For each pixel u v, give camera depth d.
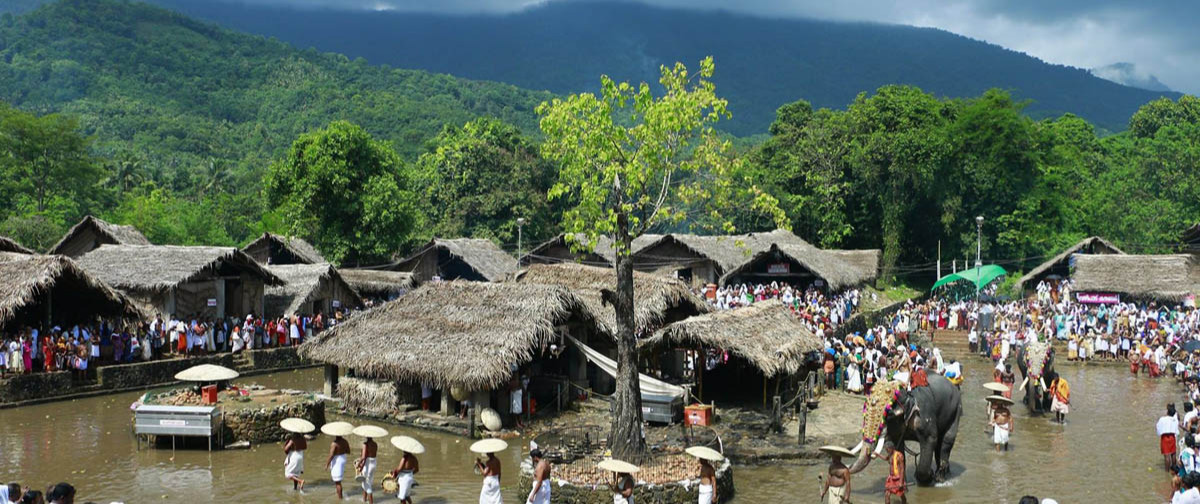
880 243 80.50
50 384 30.89
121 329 35.28
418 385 29.14
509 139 84.50
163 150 144.62
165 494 20.61
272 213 79.62
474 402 27.12
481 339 26.94
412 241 67.56
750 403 31.22
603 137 21.09
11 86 172.25
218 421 24.77
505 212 79.50
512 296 28.50
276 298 43.12
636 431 21.31
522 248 78.19
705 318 28.58
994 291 65.00
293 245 56.81
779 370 28.00
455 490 21.30
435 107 176.50
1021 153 75.75
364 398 28.98
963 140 75.38
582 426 27.50
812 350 31.12
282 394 28.02
